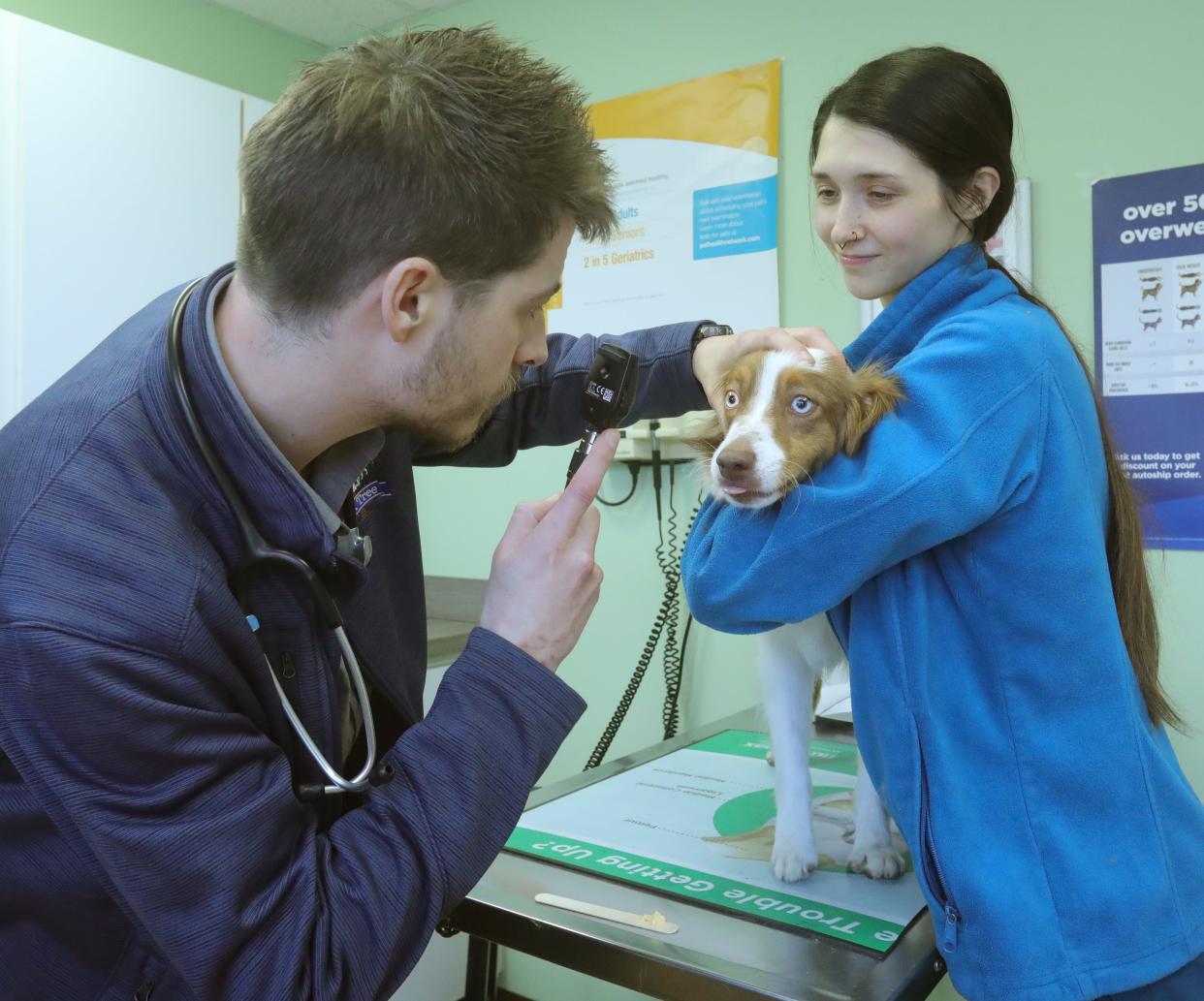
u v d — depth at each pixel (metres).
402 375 0.65
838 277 1.81
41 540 0.54
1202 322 1.48
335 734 0.71
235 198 2.05
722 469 0.84
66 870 0.61
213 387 0.61
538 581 0.70
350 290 0.61
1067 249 1.59
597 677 2.12
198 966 0.54
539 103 0.65
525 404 1.11
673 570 1.99
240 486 0.63
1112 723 0.80
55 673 0.51
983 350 0.79
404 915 0.60
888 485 0.76
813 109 1.82
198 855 0.54
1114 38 1.53
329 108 0.60
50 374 1.75
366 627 0.81
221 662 0.58
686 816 1.17
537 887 0.98
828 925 0.88
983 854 0.78
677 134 1.98
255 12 2.36
